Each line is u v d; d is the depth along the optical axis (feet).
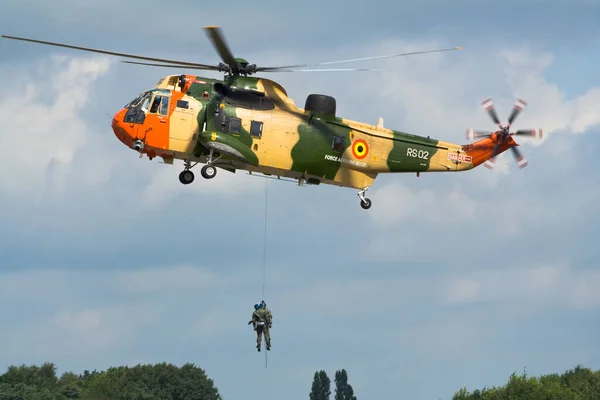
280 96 481.05
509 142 509.76
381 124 496.64
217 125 470.80
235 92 475.72
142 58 466.70
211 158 470.39
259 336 454.81
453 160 503.61
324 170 485.56
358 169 490.90
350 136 487.61
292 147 478.18
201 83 475.72
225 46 460.55
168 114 469.16
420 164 498.69
